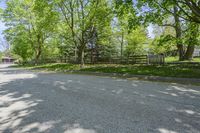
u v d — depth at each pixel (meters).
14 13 26.39
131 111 4.14
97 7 16.78
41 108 4.53
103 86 7.61
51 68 21.42
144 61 18.11
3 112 4.29
